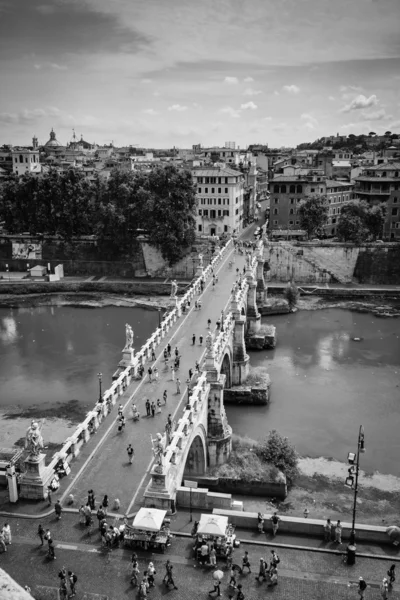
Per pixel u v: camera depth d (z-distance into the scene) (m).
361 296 126.06
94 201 144.75
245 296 92.12
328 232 151.38
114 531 36.06
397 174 139.38
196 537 36.94
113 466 43.62
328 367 86.75
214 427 58.19
